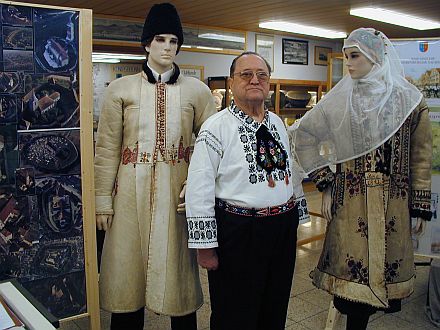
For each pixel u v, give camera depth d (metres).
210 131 1.69
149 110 1.94
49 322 1.08
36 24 1.73
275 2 4.52
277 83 6.84
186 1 4.44
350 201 2.07
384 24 5.85
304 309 2.83
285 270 1.80
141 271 2.00
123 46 5.20
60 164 1.84
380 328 2.60
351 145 2.05
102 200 1.98
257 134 1.71
